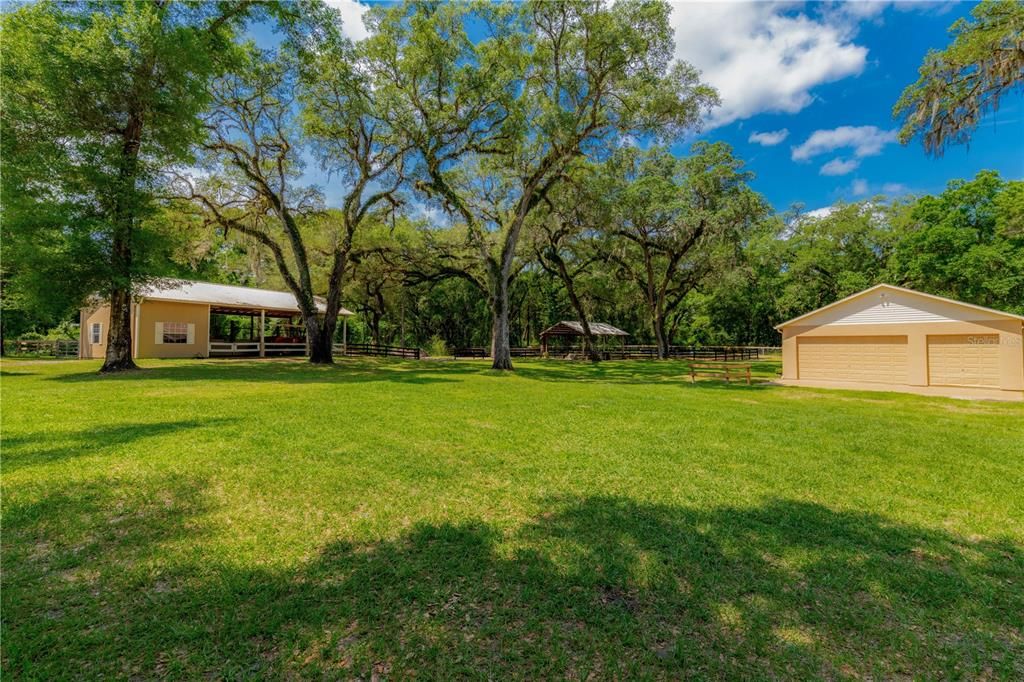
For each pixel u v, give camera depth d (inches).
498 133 762.8
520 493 174.7
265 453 218.2
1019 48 344.8
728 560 125.4
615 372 842.8
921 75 402.3
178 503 157.4
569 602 104.6
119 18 474.6
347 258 882.8
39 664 81.7
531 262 1185.4
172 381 502.3
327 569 117.0
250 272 1283.2
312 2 616.1
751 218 1013.8
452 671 82.2
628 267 1337.4
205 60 522.0
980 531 147.5
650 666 84.7
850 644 92.3
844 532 144.0
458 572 116.8
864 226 1294.3
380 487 177.9
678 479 194.7
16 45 452.1
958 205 1005.2
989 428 315.9
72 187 486.6
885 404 446.9
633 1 602.2
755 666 85.1
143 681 78.5
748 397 494.6
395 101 676.7
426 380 597.6
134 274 535.8
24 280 495.8
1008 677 83.3
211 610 99.0
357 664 83.6
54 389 416.2
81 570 114.2
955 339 599.5
